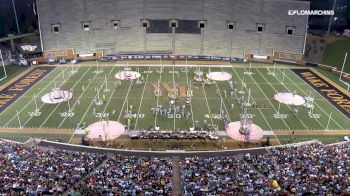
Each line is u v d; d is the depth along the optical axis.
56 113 42.56
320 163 27.95
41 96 47.53
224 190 23.02
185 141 36.84
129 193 22.70
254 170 27.39
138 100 46.31
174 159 30.12
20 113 42.50
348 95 49.53
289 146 33.53
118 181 24.03
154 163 28.06
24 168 26.41
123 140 36.91
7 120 40.72
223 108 44.25
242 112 43.28
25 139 36.62
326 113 43.59
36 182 24.20
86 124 39.97
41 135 37.59
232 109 44.06
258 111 43.75
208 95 48.25
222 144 36.34
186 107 44.25
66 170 26.38
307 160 28.61
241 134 38.19
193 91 49.56
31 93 48.56
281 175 25.75
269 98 47.72
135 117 41.53
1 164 27.00
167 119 41.12
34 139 36.12
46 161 27.83
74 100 46.25
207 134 37.56
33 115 42.00
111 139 36.97
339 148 31.92
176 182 25.31
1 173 25.44
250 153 32.38
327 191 23.28
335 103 46.66
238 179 24.94
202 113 42.78
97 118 41.34
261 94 49.06
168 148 35.53
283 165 27.64
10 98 46.88
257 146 36.00
